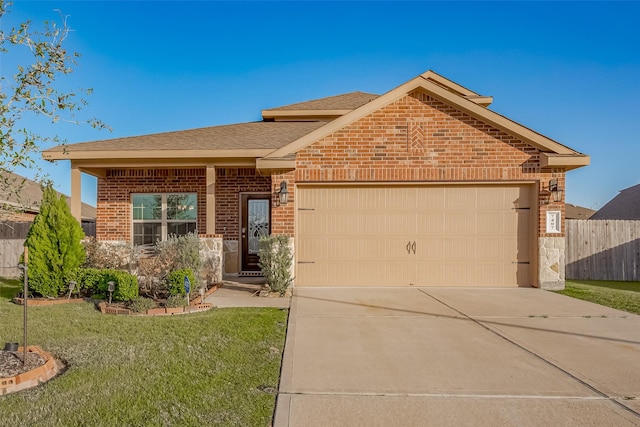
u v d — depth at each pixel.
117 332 5.63
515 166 9.73
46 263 8.09
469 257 10.02
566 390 3.92
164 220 12.59
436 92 9.69
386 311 7.28
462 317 6.87
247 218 12.39
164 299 7.95
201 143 11.43
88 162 10.98
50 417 3.20
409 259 10.05
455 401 3.66
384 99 9.77
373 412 3.44
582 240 13.02
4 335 5.45
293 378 4.13
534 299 8.48
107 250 9.85
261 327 5.97
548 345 5.34
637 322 6.60
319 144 9.85
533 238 9.88
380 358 4.78
